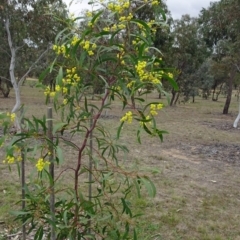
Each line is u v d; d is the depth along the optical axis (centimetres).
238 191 554
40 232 223
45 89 204
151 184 192
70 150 731
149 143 935
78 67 186
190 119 1658
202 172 664
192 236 389
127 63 194
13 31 1064
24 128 206
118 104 2033
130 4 186
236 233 405
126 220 231
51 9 273
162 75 184
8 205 430
